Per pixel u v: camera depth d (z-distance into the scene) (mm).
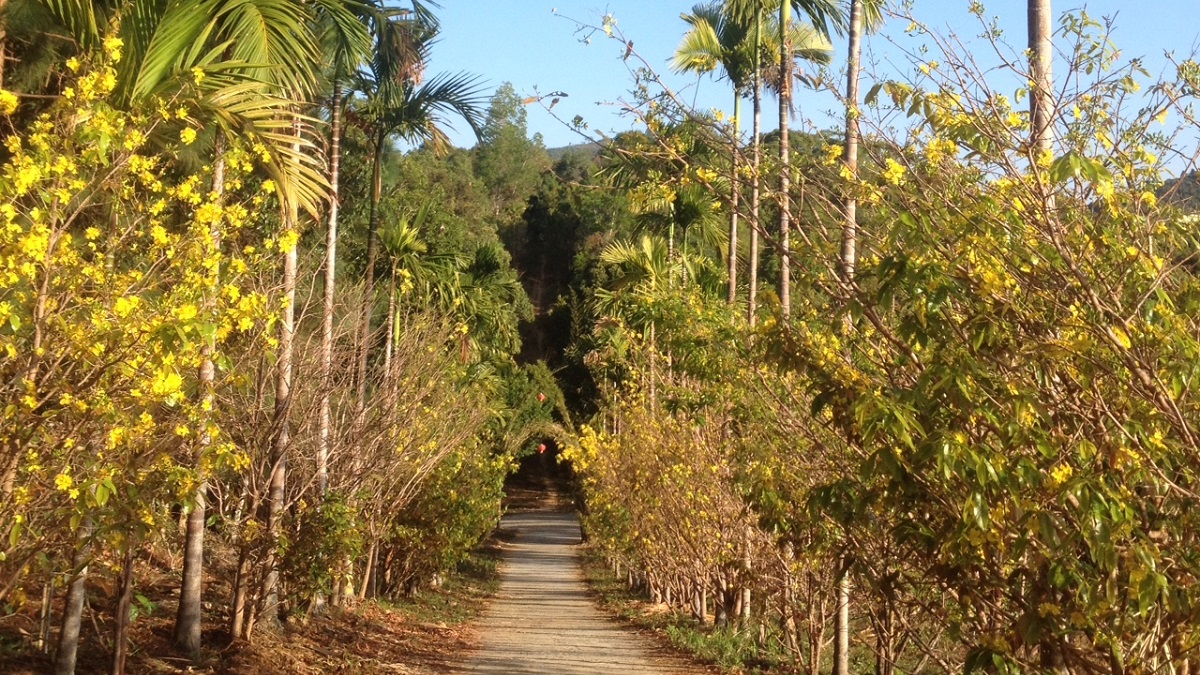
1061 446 3934
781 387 7137
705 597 16359
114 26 5188
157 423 4871
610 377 22547
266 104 6109
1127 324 3719
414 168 33625
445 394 15805
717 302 8695
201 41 5949
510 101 65625
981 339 3842
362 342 11906
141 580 10633
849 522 4445
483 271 23797
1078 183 4191
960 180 4418
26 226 4801
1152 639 3889
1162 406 3748
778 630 12344
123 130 4738
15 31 7094
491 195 65000
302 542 9852
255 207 6273
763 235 5000
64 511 4355
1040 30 5246
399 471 14430
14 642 7512
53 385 4340
